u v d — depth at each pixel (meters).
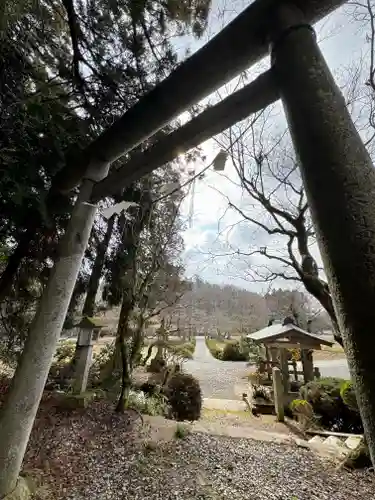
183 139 1.48
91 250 4.26
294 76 0.74
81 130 2.64
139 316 4.58
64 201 2.49
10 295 3.28
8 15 1.76
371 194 0.59
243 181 3.62
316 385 5.05
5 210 2.43
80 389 4.01
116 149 1.93
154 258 4.59
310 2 0.86
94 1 2.37
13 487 1.72
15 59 2.04
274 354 7.28
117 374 4.95
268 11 0.93
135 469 2.50
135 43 2.60
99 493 2.13
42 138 2.23
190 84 1.32
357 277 0.54
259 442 3.27
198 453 2.91
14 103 1.98
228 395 7.62
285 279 3.51
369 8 2.66
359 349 0.51
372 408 0.49
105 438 3.05
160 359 6.68
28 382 1.77
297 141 0.70
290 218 3.31
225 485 2.34
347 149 0.63
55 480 2.22
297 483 2.40
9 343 3.54
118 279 4.50
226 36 1.09
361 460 2.65
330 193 0.61
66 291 1.95
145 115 1.59
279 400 5.09
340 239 0.57
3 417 1.70
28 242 3.00
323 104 0.68
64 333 5.23
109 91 2.68
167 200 4.10
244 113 1.22
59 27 2.47
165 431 3.39
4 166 2.03
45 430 3.06
